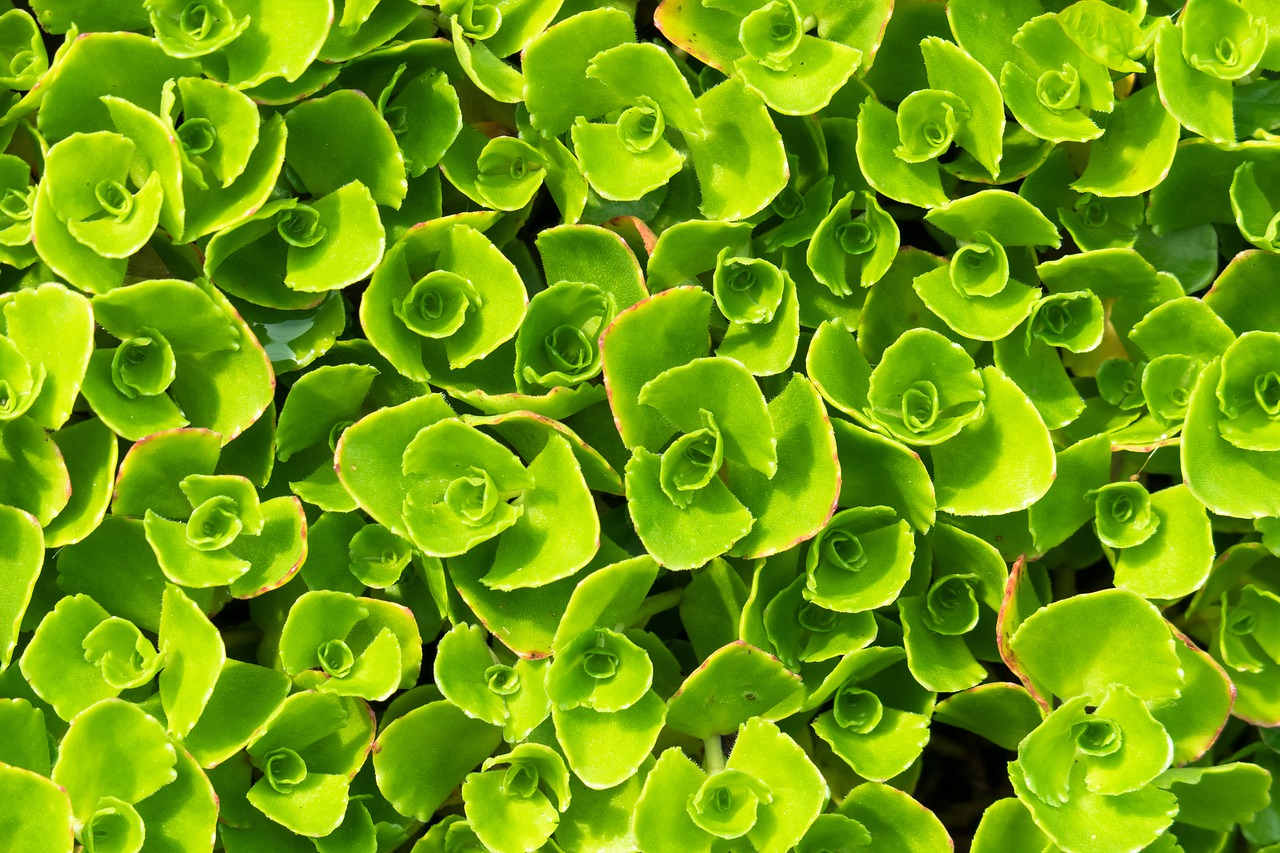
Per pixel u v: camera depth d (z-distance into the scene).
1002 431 0.61
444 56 0.62
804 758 0.60
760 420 0.60
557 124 0.62
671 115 0.61
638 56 0.61
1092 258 0.61
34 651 0.59
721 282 0.61
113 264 0.60
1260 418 0.60
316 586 0.61
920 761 0.63
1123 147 0.62
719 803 0.60
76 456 0.60
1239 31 0.61
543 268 0.63
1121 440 0.61
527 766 0.61
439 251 0.61
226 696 0.60
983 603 0.62
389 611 0.61
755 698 0.61
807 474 0.60
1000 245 0.61
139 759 0.59
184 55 0.60
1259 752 0.64
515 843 0.60
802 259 0.62
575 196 0.62
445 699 0.61
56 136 0.61
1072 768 0.60
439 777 0.61
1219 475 0.60
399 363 0.61
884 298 0.62
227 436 0.60
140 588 0.61
